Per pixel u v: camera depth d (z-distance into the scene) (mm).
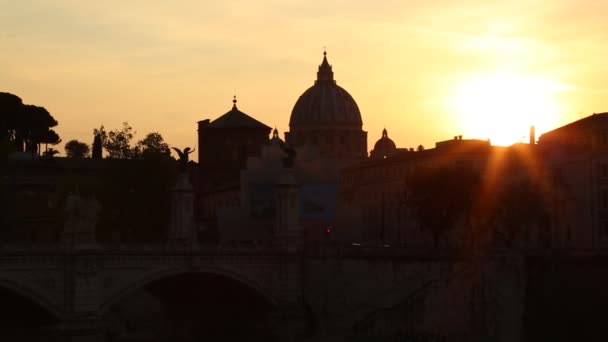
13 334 191625
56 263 186750
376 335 196125
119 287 193500
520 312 189875
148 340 196750
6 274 181500
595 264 184125
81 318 187375
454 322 189250
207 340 197375
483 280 189125
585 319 181750
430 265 191500
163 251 197375
